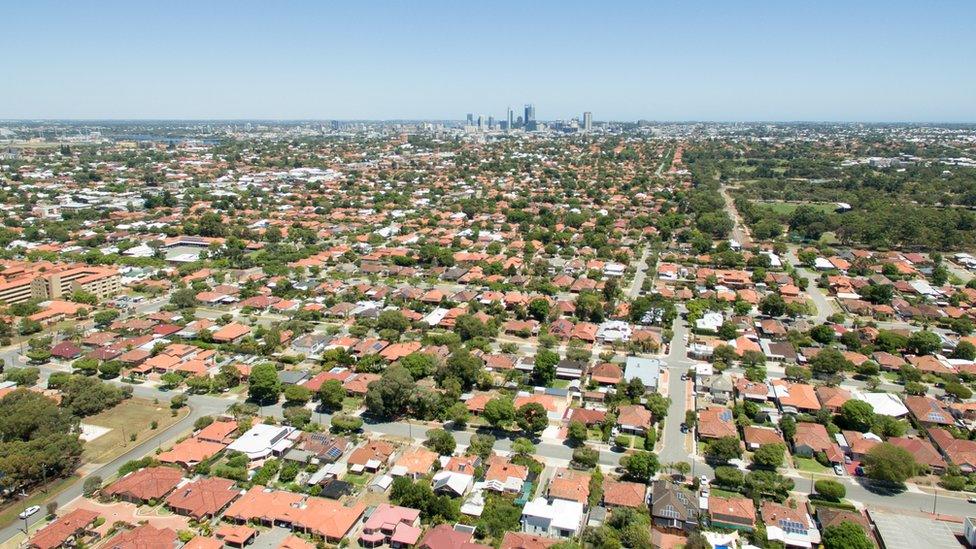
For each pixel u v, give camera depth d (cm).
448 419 15462
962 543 11069
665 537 11225
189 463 13250
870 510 11994
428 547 10506
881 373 18275
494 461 13238
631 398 16462
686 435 14712
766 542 10969
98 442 14288
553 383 17425
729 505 11681
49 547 10594
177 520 11538
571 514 11531
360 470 13050
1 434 13375
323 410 15888
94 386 15838
